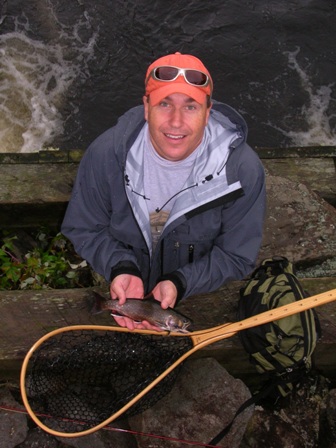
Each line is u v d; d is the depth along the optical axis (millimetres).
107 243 1906
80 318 2176
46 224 2721
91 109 5297
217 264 1853
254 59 5711
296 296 1938
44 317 2170
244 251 1849
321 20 5996
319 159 2762
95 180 1788
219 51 5754
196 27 5895
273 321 1883
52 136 5102
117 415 1719
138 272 1875
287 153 2768
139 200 1765
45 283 2562
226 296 2236
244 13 6000
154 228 1859
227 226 1835
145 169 1737
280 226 2471
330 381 2277
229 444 2000
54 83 5379
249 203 1777
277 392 2074
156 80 1562
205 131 1715
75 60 5547
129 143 1723
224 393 2023
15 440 1950
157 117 1588
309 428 2131
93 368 2008
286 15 6004
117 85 5469
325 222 2494
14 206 2602
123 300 1793
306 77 5617
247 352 1990
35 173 2643
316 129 5305
